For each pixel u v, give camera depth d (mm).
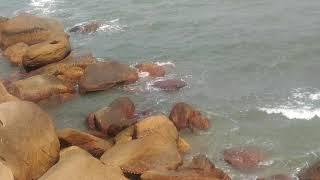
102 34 39219
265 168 23047
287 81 30156
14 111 21922
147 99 29578
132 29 39531
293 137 25141
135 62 34188
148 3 44562
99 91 30734
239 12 40094
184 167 21875
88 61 33094
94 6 45531
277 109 27453
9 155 20500
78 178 19797
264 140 25109
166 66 33094
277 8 40000
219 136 25594
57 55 33656
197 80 31219
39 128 21641
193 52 34656
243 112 27516
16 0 50188
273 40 34969
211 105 28484
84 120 28172
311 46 33719
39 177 20547
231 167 23219
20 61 35219
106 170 20484
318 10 38844
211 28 37812
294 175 22438
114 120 26219
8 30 37844
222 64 32812
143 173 20938
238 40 35469
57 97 30156
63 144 23938
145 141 22859
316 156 23672
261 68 31875
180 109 26516
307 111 26953
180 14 41156
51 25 38312
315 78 30125
